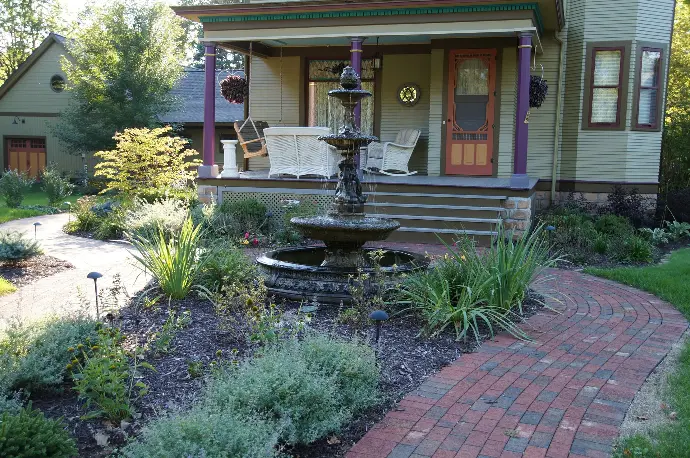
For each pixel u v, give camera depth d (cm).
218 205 1131
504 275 573
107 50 2202
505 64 1273
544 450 329
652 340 536
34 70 2542
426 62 1366
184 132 2420
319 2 1094
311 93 1456
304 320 490
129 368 387
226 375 372
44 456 280
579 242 976
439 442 338
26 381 378
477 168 1303
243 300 543
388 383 419
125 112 2159
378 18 1098
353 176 666
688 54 1767
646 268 871
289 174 1166
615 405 391
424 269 629
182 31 2380
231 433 284
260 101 1479
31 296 655
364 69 1412
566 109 1319
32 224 1299
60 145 2481
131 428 343
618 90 1278
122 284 708
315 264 745
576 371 454
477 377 437
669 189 1548
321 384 348
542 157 1325
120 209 1170
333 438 343
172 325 480
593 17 1279
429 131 1326
